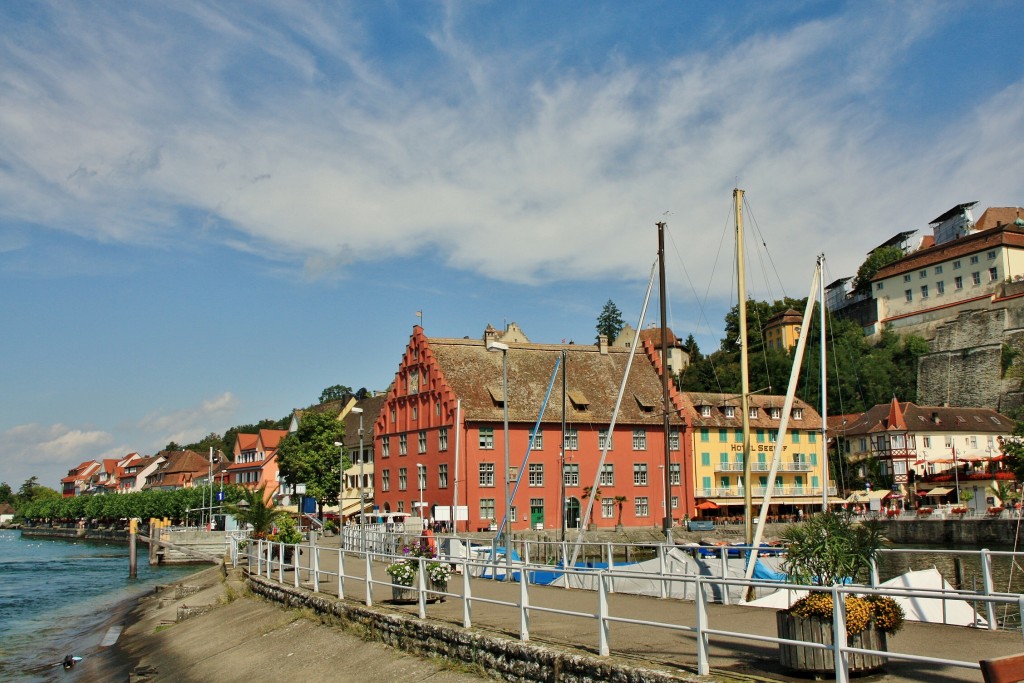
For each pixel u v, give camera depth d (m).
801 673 11.62
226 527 96.50
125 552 111.19
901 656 9.17
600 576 13.50
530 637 15.82
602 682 12.80
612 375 87.81
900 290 150.25
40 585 67.06
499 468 77.38
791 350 141.88
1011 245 133.50
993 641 14.05
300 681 19.41
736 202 30.11
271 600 30.17
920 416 110.38
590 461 80.81
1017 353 124.69
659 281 42.41
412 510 81.75
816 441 95.50
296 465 100.94
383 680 17.44
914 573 18.25
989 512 72.94
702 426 88.69
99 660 30.73
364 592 26.34
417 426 83.94
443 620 18.77
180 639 30.31
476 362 83.81
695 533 73.19
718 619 17.97
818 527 12.78
